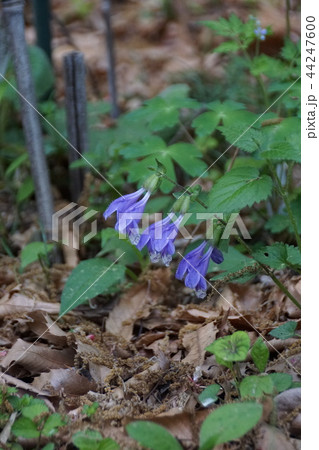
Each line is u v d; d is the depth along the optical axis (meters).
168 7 1.48
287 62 0.83
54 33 1.43
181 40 1.39
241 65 1.04
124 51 1.37
